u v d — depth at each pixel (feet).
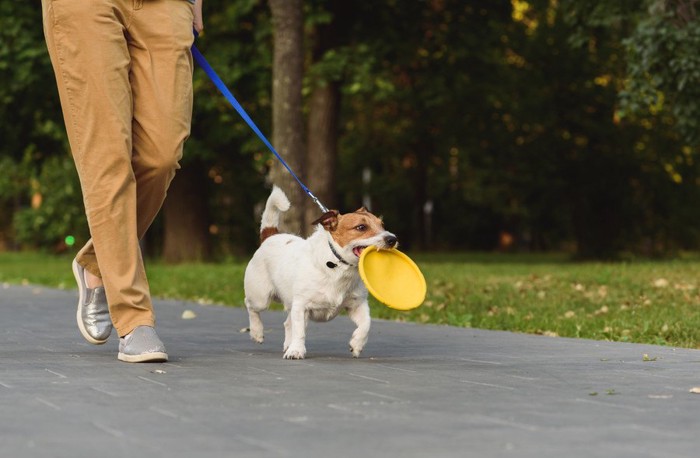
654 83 47.67
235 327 26.27
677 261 66.80
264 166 73.41
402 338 23.27
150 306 17.65
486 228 131.95
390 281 18.45
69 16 16.81
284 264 19.17
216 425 11.31
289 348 18.61
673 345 22.71
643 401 13.32
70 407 12.51
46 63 65.77
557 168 83.25
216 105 67.41
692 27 45.60
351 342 18.79
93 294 18.99
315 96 65.31
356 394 13.76
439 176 119.55
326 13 63.26
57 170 96.73
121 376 15.53
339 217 18.20
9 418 11.72
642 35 46.68
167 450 9.95
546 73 81.20
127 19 17.30
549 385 14.88
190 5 18.07
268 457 9.66
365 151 113.60
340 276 18.29
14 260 97.35
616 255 83.51
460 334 24.31
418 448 10.11
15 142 76.28
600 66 79.71
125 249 17.30
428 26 71.26
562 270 51.06
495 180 87.40
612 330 24.95
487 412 12.32
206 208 75.87
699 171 83.82
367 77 63.05
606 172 82.23
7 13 65.05
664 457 9.83
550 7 79.10
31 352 19.29
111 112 16.96
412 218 125.59
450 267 59.72
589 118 81.71
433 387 14.55
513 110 82.43
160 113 17.49
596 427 11.36
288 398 13.35
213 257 75.72
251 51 68.64
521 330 26.58
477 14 71.61
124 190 17.17
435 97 72.23
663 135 80.53
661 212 85.46
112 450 9.95
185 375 15.75
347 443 10.33
